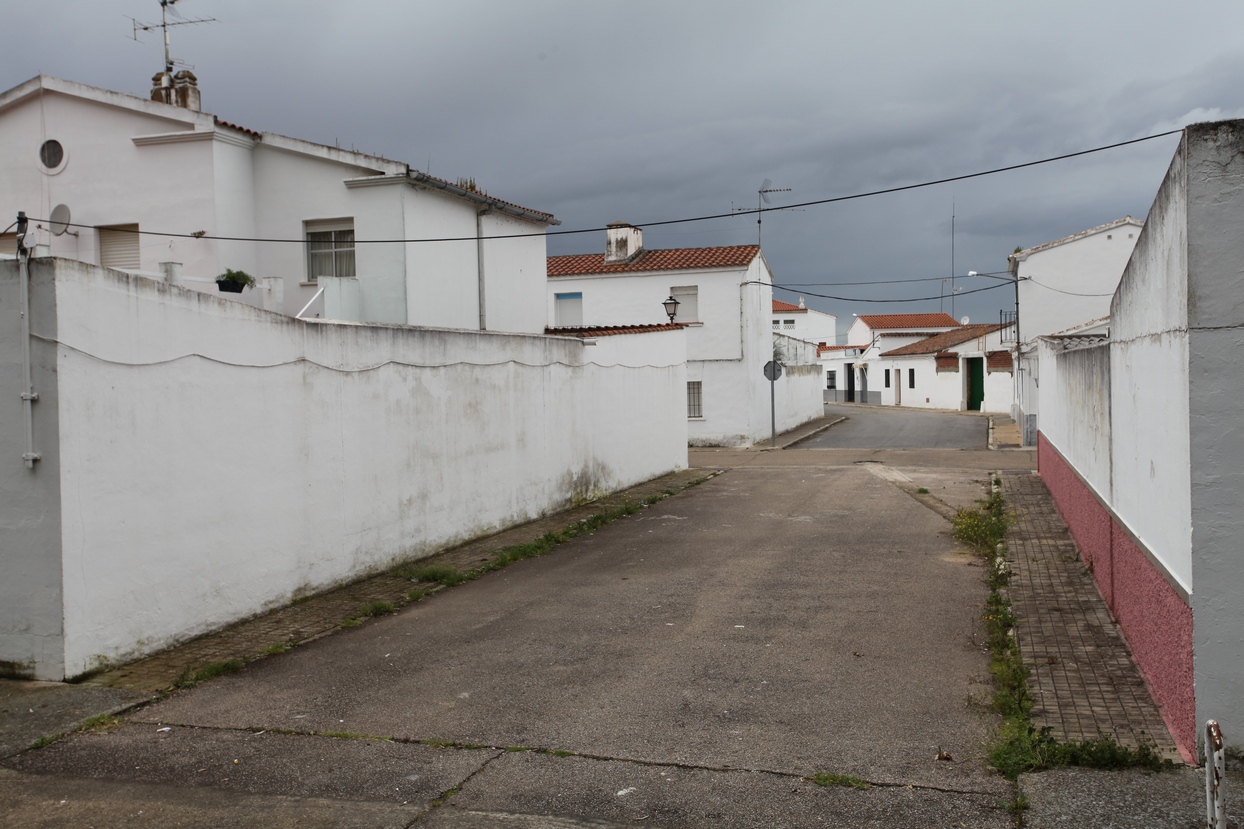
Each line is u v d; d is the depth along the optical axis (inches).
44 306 281.6
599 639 329.1
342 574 417.7
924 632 327.6
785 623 343.9
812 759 220.4
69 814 199.5
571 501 660.7
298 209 680.4
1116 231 1440.7
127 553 307.1
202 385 339.3
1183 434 214.2
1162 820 183.0
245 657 313.3
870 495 682.8
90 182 678.5
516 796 203.9
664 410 855.1
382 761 224.7
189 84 754.2
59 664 285.3
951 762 216.8
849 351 2753.4
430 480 485.7
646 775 213.5
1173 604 228.8
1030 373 1168.8
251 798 205.8
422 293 684.1
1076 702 252.1
